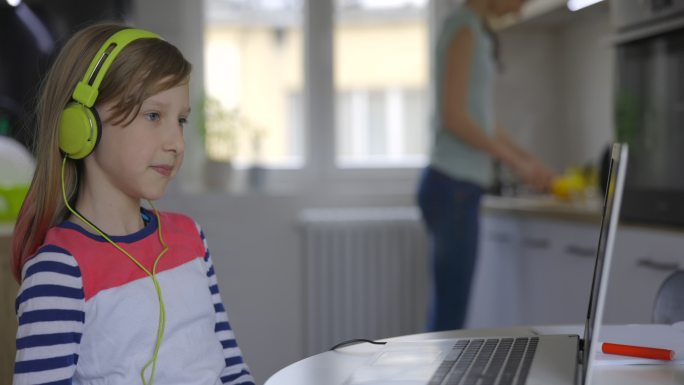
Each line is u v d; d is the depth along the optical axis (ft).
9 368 6.54
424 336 4.16
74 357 3.34
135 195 3.67
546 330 4.24
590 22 11.04
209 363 3.74
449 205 9.04
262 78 12.02
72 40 3.71
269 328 11.57
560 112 11.98
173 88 3.67
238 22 11.94
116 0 10.50
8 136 10.16
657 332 4.13
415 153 12.23
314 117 12.05
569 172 10.60
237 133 11.95
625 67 7.55
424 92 12.23
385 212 11.66
